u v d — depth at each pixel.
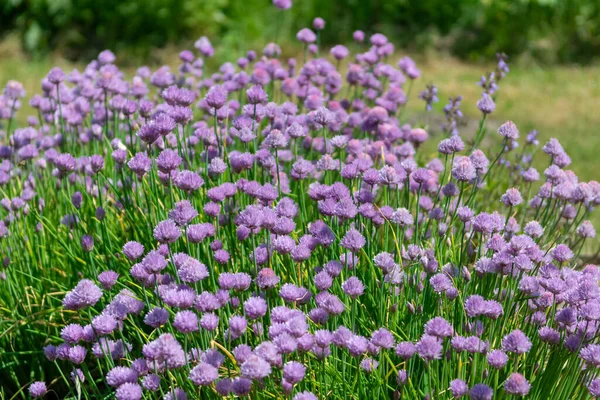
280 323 2.16
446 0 9.12
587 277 2.43
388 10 9.16
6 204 3.38
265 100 3.13
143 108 3.13
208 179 3.07
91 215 3.30
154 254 2.30
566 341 2.26
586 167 5.66
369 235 2.73
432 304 2.62
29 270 3.21
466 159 2.83
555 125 6.68
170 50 8.59
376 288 2.66
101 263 2.96
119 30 8.84
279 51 4.38
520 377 2.02
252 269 2.63
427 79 7.98
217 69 8.27
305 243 2.51
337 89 4.07
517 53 8.80
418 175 2.71
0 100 4.10
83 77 4.23
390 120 3.90
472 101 7.27
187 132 3.50
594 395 2.12
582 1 8.91
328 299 2.23
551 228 3.12
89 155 3.80
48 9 8.88
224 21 8.88
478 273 2.47
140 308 2.37
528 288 2.32
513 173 4.24
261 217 2.41
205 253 2.65
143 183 3.12
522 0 8.80
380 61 4.37
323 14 9.12
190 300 2.16
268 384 2.26
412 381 2.45
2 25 9.11
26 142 3.77
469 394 2.07
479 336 2.28
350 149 3.32
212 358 2.09
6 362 3.03
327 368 2.34
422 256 2.59
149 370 2.21
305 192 3.37
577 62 8.72
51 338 2.98
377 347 2.24
